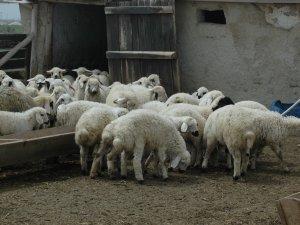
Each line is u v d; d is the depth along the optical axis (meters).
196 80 16.14
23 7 19.84
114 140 9.36
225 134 9.88
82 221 7.56
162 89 14.02
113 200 8.55
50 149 10.18
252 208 8.24
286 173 10.39
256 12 14.88
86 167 10.16
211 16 16.95
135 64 16.66
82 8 20.69
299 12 14.32
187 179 9.97
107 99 12.95
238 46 15.29
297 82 14.57
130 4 16.58
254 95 15.20
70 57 20.27
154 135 9.66
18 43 18.84
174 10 15.79
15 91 11.93
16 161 9.62
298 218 5.78
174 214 7.92
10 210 8.00
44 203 8.36
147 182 9.69
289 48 14.57
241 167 10.07
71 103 11.30
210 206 8.32
